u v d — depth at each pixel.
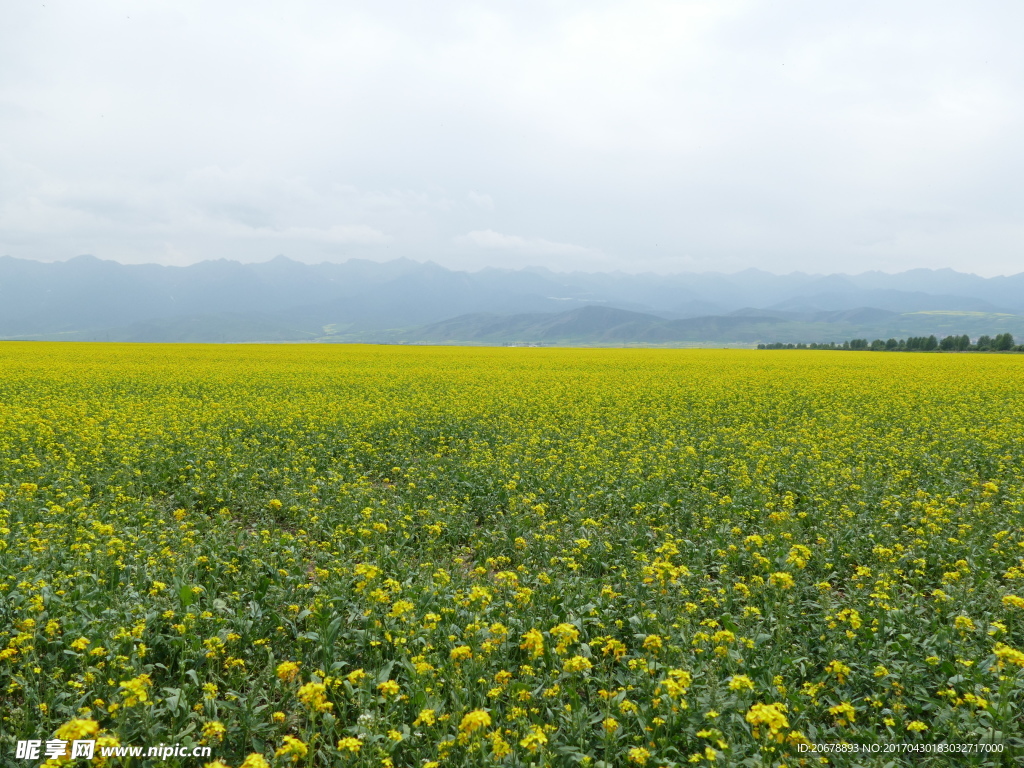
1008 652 6.00
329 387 33.56
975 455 17.20
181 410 24.34
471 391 32.03
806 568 9.77
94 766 5.03
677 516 12.23
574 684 6.34
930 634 7.45
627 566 9.56
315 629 7.53
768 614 7.84
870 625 7.45
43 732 5.61
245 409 25.03
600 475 14.75
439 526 10.59
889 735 5.86
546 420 23.41
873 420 23.64
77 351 66.19
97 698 5.91
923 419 23.03
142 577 8.56
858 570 8.81
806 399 29.50
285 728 6.14
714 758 5.12
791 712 6.02
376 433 20.39
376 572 7.88
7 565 8.64
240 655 7.08
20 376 37.38
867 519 11.62
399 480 15.08
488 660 6.72
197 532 10.50
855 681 6.53
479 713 5.04
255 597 8.24
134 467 15.09
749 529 11.51
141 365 48.00
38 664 6.31
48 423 20.70
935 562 9.77
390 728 5.77
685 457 16.48
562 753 5.40
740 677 5.73
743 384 36.34
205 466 14.99
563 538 10.92
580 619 7.49
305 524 11.62
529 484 14.07
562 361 61.47
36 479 14.05
